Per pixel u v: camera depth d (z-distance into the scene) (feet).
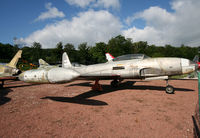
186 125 8.64
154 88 23.26
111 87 26.50
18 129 8.74
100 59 177.88
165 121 9.39
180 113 10.77
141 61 19.67
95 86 22.86
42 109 12.97
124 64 20.16
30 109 13.00
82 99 16.85
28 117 10.86
